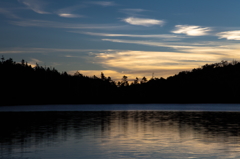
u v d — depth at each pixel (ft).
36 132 109.50
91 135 101.04
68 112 279.69
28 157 67.97
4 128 123.54
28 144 84.07
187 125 132.36
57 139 92.58
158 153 71.36
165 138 93.50
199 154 70.08
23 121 161.27
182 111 297.94
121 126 129.49
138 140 89.97
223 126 127.34
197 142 85.81
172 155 69.26
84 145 82.07
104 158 66.69
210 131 109.60
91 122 151.53
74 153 71.87
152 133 105.19
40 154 70.95
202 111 298.97
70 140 90.58
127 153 71.56
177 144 82.89
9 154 71.15
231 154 69.92
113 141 88.33
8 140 90.99
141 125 133.39
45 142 87.20
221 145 81.05
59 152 73.05
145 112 275.59
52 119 176.55
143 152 72.54
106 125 134.31
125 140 90.12
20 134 104.17
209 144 82.58
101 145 81.92
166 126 128.26
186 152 72.33
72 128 121.80
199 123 142.92
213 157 67.05
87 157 67.72
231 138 92.58
